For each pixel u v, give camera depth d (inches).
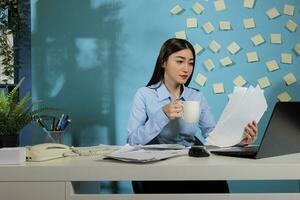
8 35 88.6
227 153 47.5
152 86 71.8
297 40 94.0
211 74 94.5
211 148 53.8
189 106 50.4
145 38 95.7
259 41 94.0
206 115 73.4
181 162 42.1
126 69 96.0
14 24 87.4
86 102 96.7
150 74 95.5
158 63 71.7
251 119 49.0
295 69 94.1
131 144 63.4
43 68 96.6
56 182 41.0
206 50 94.6
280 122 45.1
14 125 52.4
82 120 96.7
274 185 92.8
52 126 72.4
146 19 95.5
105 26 96.2
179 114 58.9
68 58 96.7
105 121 96.6
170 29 95.0
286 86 94.0
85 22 96.3
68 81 96.8
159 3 95.2
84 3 96.3
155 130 60.8
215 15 94.3
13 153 42.5
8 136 52.1
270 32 94.0
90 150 51.7
